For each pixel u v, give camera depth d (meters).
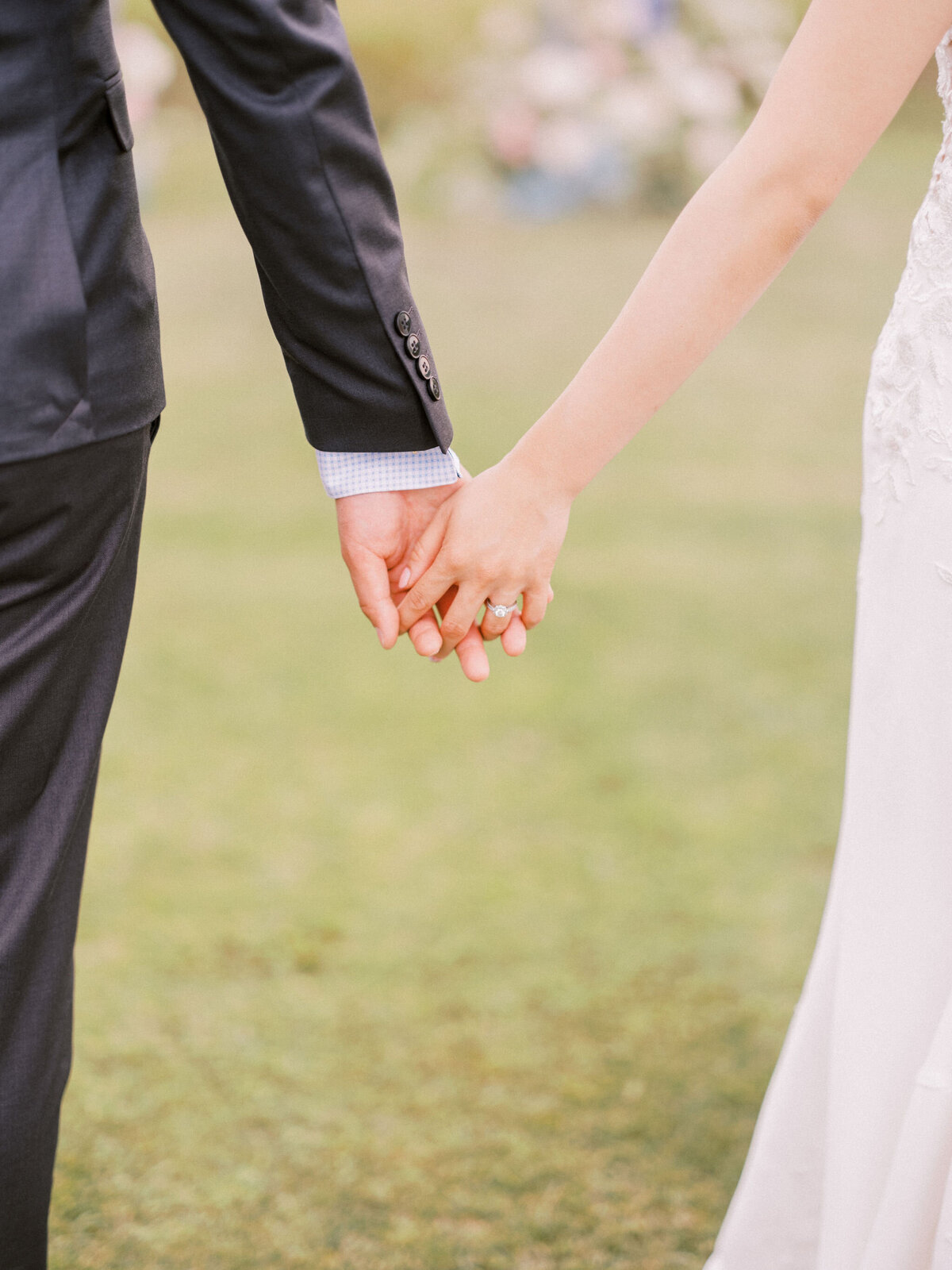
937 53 1.33
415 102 11.59
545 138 9.81
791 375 6.48
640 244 9.00
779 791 3.11
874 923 1.36
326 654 3.82
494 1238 1.82
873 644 1.37
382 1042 2.25
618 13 9.94
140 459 1.22
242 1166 1.96
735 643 3.88
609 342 1.43
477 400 5.97
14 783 1.20
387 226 1.29
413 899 2.68
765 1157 1.51
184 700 3.53
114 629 1.29
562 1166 1.97
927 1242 1.27
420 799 3.07
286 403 6.19
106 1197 1.89
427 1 12.15
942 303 1.27
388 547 1.58
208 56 1.19
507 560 1.53
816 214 1.34
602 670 3.72
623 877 2.76
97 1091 2.11
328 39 1.19
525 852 2.86
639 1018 2.32
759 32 10.41
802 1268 1.50
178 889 2.69
